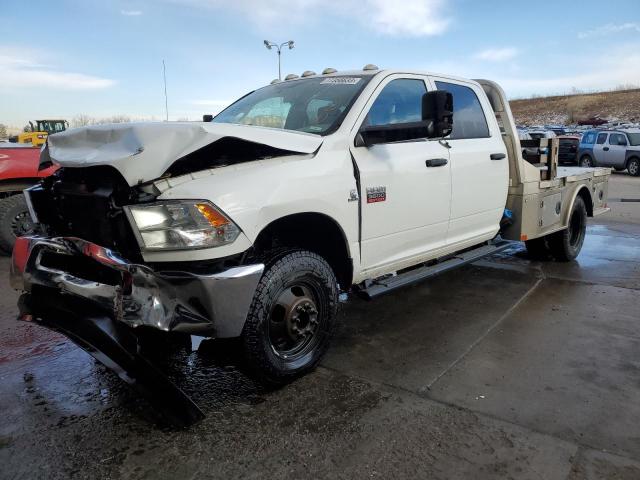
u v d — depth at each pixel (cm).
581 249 702
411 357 360
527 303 473
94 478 236
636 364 344
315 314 322
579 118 6638
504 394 307
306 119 371
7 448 259
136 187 259
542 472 237
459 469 240
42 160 323
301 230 346
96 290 268
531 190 527
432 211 413
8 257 673
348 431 271
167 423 278
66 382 330
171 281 253
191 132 258
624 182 1706
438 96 327
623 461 244
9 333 414
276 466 243
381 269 379
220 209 261
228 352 320
